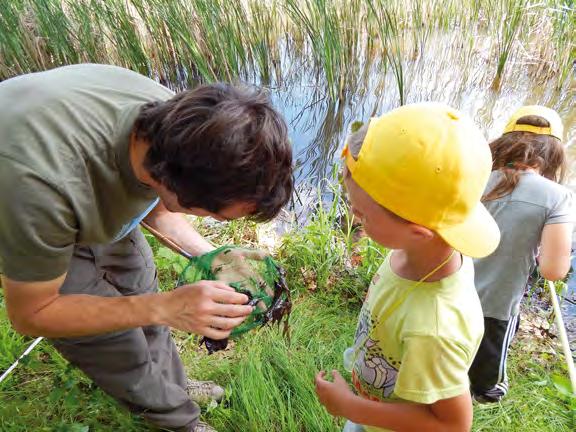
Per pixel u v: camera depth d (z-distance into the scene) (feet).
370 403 3.92
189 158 3.10
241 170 3.08
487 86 16.65
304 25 15.61
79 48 14.05
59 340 4.63
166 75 15.83
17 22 13.30
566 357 6.75
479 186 3.25
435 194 3.12
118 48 14.34
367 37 16.44
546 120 5.70
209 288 4.00
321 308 8.09
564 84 16.20
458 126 3.19
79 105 3.52
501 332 5.82
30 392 6.16
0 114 3.38
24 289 3.62
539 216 5.43
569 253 5.42
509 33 15.84
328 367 6.86
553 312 8.27
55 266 3.61
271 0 17.21
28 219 3.27
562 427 6.04
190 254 5.30
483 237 3.39
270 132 3.14
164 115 3.29
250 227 9.84
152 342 5.44
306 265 8.77
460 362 3.39
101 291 4.78
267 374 6.64
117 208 3.86
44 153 3.31
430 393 3.40
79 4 14.02
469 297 3.55
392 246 3.52
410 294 3.57
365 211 3.44
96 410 5.97
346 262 9.00
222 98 3.21
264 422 6.03
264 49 16.39
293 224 10.50
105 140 3.52
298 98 16.30
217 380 6.70
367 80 16.90
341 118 15.23
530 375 6.91
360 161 3.31
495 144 5.90
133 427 5.75
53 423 5.76
